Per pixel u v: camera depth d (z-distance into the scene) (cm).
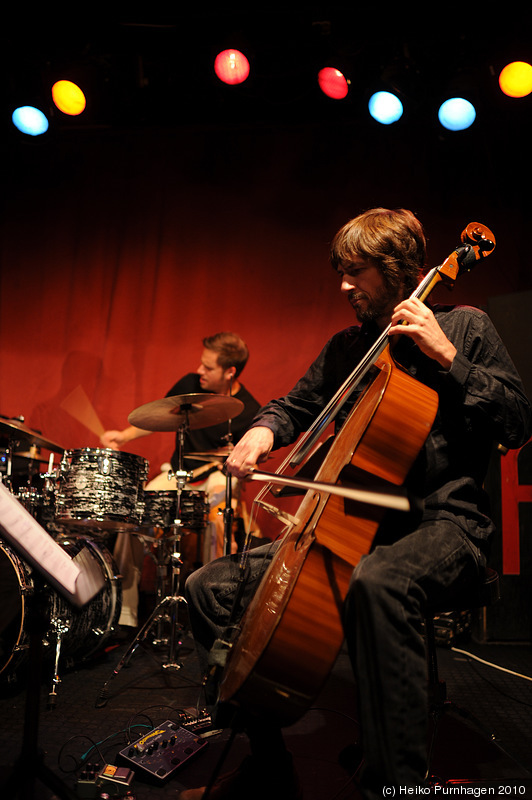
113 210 468
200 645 149
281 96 434
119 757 156
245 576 151
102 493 262
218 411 301
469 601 146
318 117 452
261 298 450
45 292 464
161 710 202
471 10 370
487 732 164
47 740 175
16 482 315
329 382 182
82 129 468
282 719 113
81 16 387
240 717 126
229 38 390
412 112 396
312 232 451
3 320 462
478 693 224
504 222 432
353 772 154
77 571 124
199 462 392
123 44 406
